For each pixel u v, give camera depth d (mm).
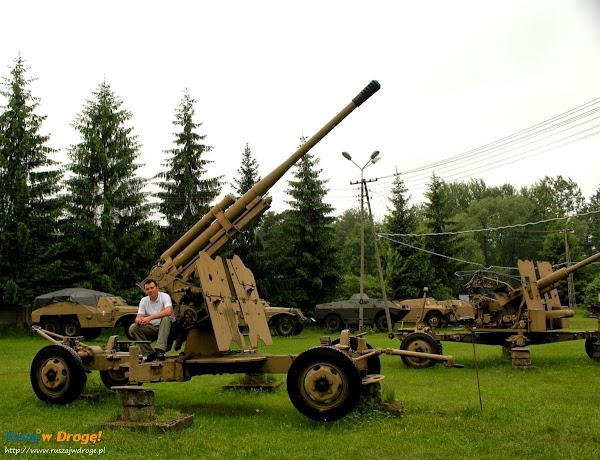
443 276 43094
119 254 30797
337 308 30156
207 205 32938
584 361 13742
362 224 25219
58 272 29797
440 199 44281
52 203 30594
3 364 14031
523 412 7379
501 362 13797
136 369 7512
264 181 9000
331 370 6672
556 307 14898
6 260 28875
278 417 7352
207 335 7965
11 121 30219
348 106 9195
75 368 8148
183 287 8266
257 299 9023
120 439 6113
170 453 5648
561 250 52938
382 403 7555
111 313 23078
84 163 31484
